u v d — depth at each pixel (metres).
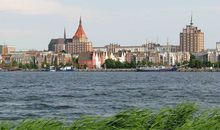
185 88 148.75
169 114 19.69
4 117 63.84
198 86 164.50
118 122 18.80
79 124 18.47
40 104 85.69
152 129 18.91
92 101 93.00
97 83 192.50
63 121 19.52
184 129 18.56
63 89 143.12
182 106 20.08
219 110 19.59
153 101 92.69
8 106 81.31
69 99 99.31
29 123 18.09
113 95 112.38
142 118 19.09
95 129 18.42
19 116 65.19
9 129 18.28
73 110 73.69
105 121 18.67
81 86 164.88
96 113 68.50
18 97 106.00
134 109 19.66
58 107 79.31
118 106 81.12
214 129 18.55
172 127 19.42
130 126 18.83
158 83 192.38
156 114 19.66
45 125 18.11
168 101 92.56
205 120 18.98
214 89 142.62
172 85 173.25
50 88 149.88
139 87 156.50
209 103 84.75
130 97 104.69
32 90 136.62
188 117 19.69
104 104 85.38
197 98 101.25
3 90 136.25
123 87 156.50
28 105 83.50
